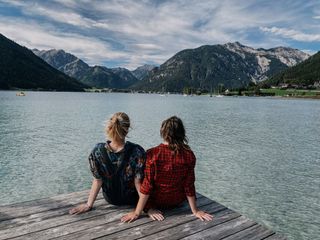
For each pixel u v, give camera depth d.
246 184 6.05
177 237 1.91
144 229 1.99
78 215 2.16
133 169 2.15
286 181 6.29
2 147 8.98
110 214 2.19
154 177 2.09
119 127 2.06
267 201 5.21
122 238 1.87
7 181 5.91
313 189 5.82
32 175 6.30
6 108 24.38
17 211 2.19
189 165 2.11
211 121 18.56
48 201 2.39
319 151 9.43
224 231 2.02
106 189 2.24
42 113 21.05
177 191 2.18
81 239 1.83
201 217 2.18
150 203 2.22
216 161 7.88
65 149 8.88
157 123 16.02
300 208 4.94
